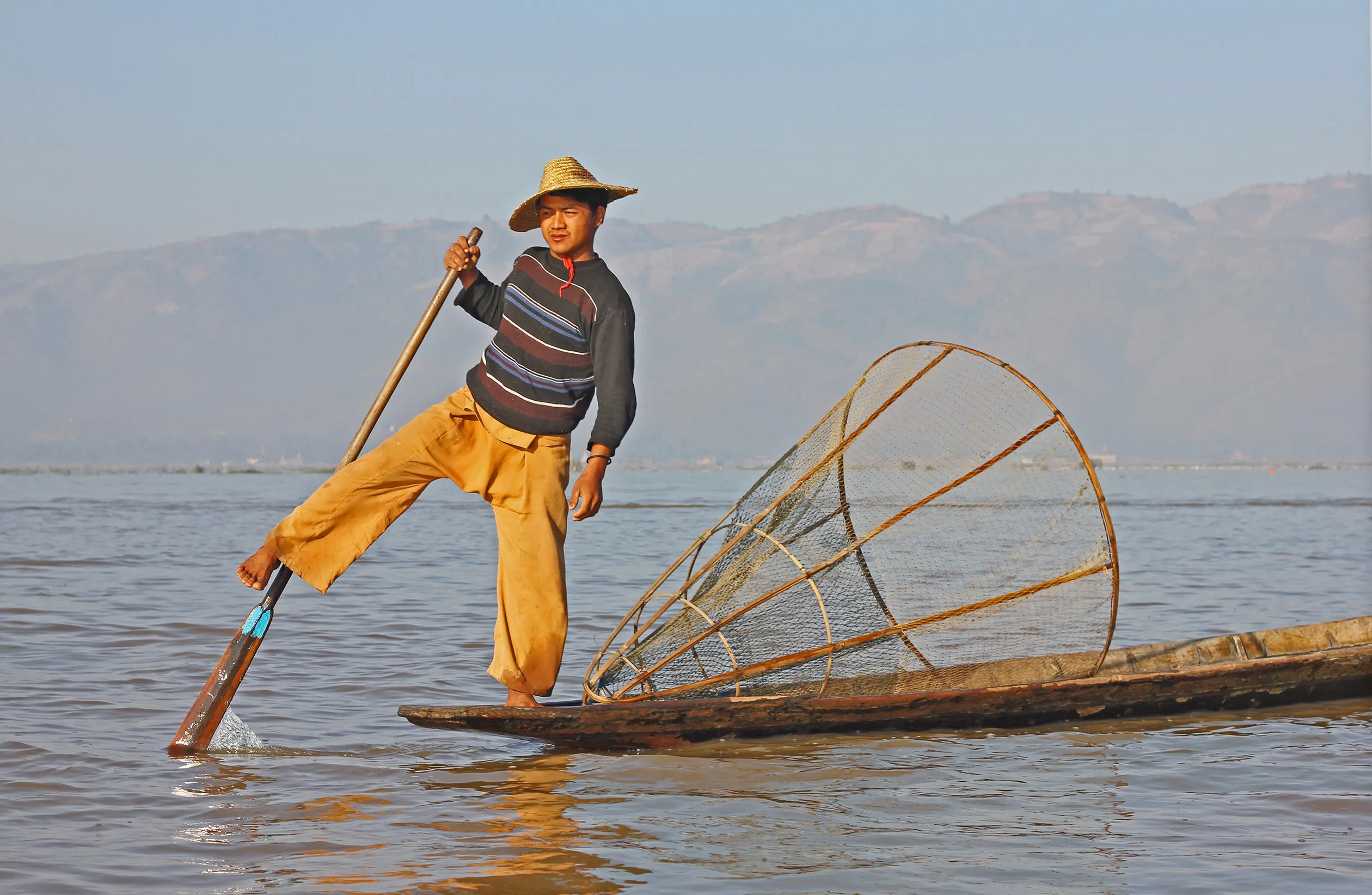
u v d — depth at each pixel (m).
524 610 7.50
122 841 5.64
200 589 16.77
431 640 12.28
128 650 11.33
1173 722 8.48
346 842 5.61
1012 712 8.26
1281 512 46.50
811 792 6.57
